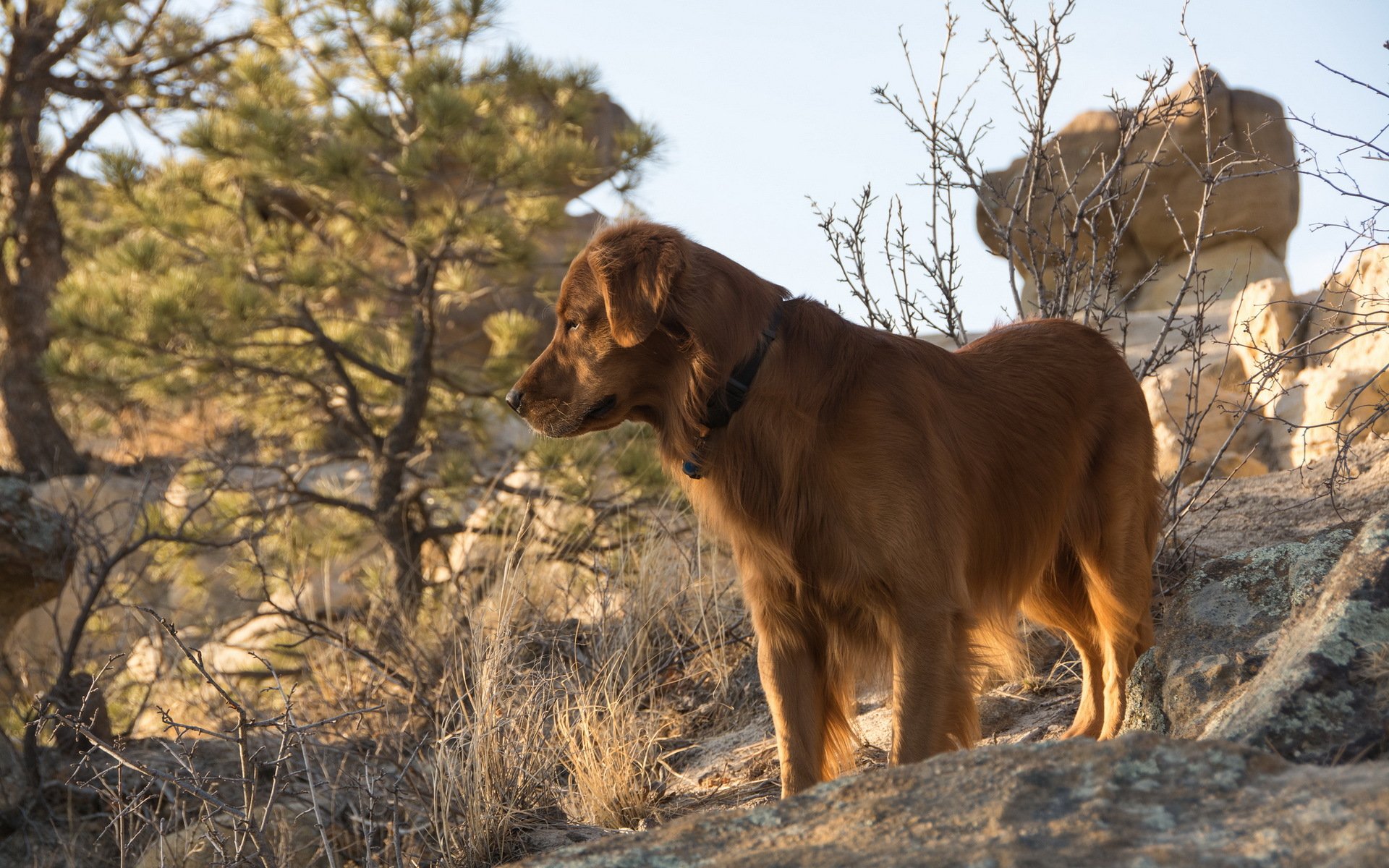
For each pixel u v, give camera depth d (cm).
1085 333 460
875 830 200
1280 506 592
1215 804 188
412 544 1179
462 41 1217
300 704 676
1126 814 189
